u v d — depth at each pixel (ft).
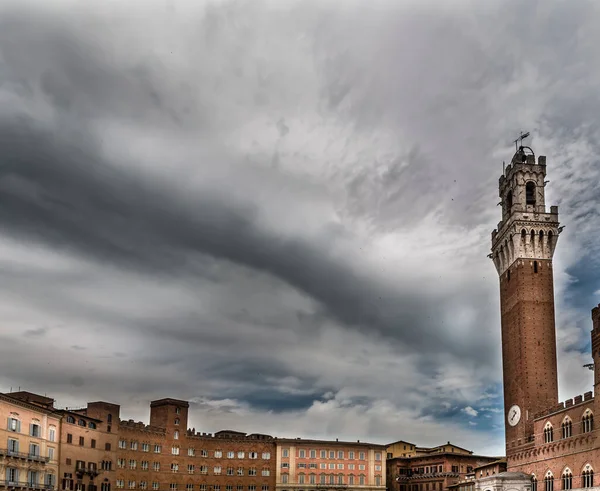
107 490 607.37
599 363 401.08
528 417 520.42
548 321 543.39
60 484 537.24
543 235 560.61
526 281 550.77
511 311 561.43
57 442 538.88
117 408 634.84
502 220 593.01
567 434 441.68
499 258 595.47
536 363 533.55
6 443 464.65
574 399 435.94
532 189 574.56
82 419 579.48
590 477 406.41
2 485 453.58
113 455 621.31
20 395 568.00
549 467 463.01
